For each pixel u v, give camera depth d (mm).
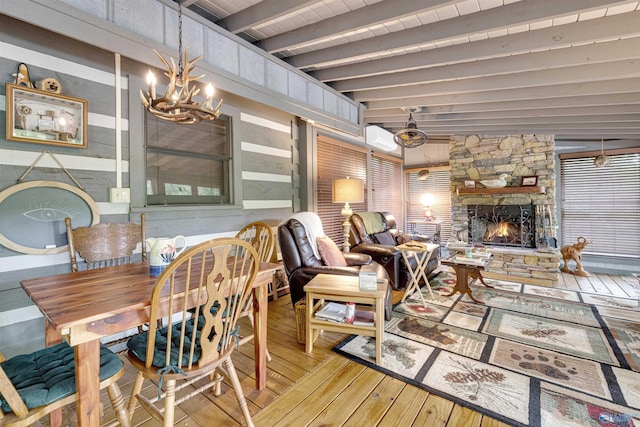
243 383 1919
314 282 2408
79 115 2064
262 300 1819
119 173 2291
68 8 1734
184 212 2715
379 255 3873
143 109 2430
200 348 1394
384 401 1745
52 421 1468
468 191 5316
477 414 1632
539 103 3627
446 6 2074
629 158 4738
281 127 3742
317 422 1584
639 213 4672
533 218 4961
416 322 2873
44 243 1949
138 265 1901
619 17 2166
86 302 1214
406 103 4121
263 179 3504
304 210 3971
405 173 7113
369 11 2279
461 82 3385
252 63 2799
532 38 2441
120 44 1945
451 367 2088
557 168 5297
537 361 2164
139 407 1708
